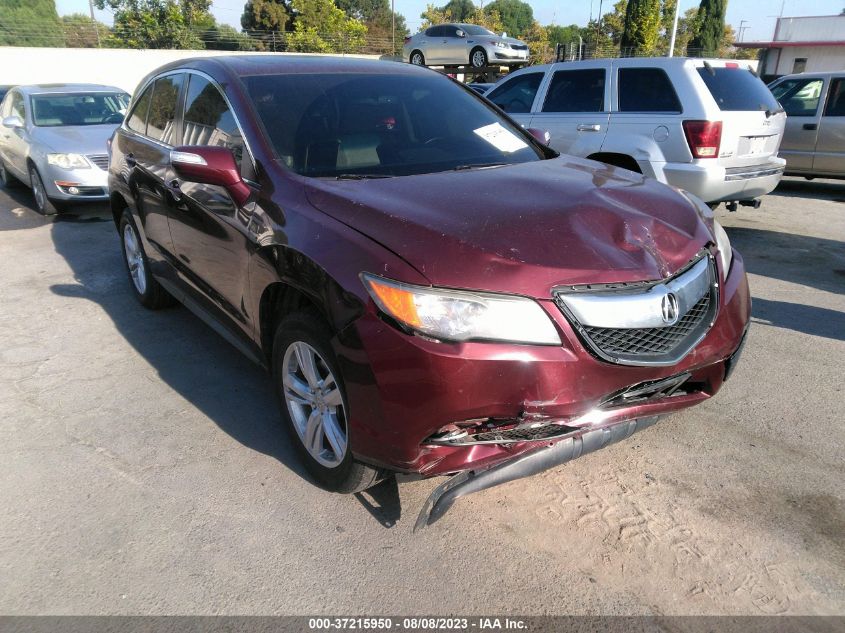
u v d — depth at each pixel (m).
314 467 2.91
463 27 18.75
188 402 3.73
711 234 2.98
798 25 35.91
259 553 2.57
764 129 6.72
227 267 3.33
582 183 3.12
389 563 2.51
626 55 34.50
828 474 2.99
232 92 3.51
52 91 9.49
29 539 2.67
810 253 6.73
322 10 42.00
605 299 2.37
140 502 2.88
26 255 6.83
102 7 35.56
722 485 2.92
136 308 5.24
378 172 3.19
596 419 2.47
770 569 2.45
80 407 3.70
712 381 2.88
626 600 2.32
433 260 2.33
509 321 2.27
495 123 3.95
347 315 2.40
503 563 2.50
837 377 3.91
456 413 2.26
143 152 4.49
